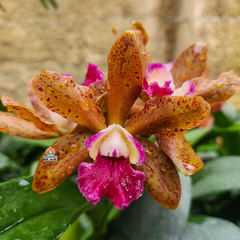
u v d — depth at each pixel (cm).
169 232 15
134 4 44
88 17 44
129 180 13
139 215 16
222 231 16
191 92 14
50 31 43
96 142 13
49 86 12
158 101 12
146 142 14
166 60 46
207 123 27
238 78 14
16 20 42
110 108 13
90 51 45
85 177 13
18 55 43
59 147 13
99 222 16
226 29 42
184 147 13
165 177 13
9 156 29
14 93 44
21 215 13
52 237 12
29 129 14
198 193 17
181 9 44
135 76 12
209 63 43
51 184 12
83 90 12
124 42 11
